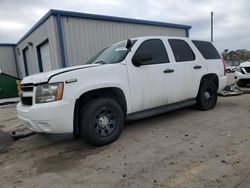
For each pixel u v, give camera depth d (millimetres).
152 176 2816
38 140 4566
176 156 3334
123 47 4609
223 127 4562
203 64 5672
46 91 3508
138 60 4234
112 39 11039
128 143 3994
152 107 4707
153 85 4598
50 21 9453
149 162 3203
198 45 5797
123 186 2643
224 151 3396
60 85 3494
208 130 4426
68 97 3529
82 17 9984
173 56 5047
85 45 10188
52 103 3451
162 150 3592
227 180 2611
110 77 4012
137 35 11961
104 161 3348
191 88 5387
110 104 3967
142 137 4250
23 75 16969
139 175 2865
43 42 11102
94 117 3785
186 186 2549
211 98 6070
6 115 7586
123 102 4254
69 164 3352
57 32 9406
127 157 3422
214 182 2588
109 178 2850
